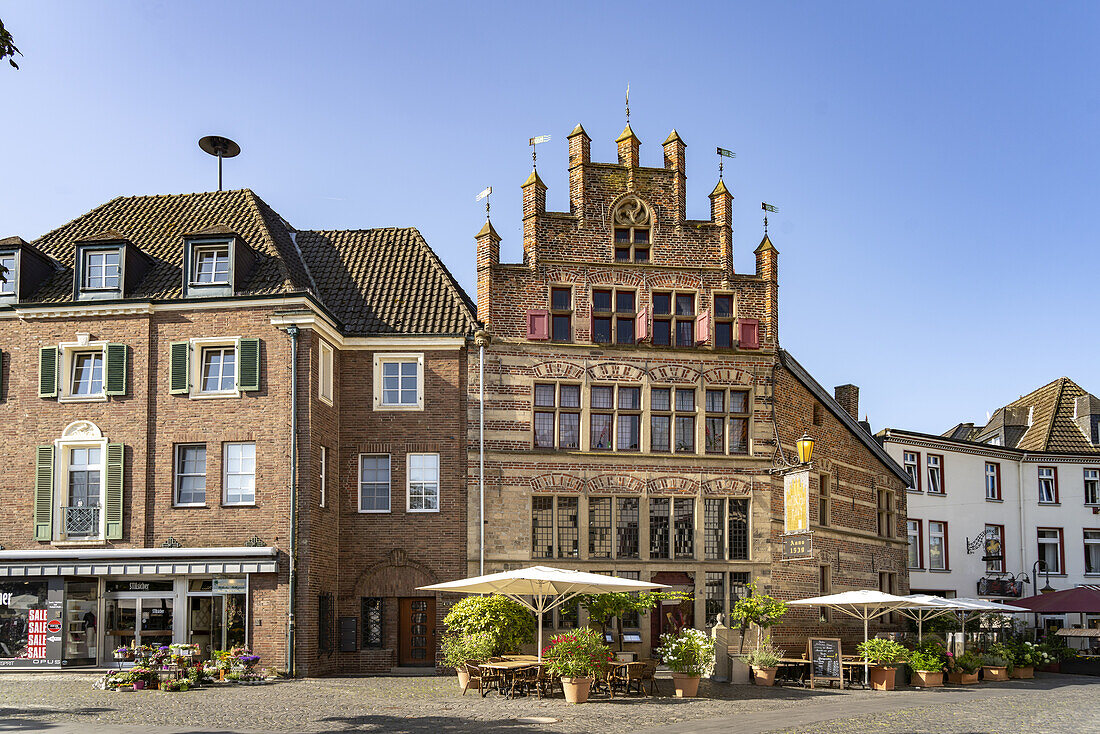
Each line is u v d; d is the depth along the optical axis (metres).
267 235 28.33
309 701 19.77
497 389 27.92
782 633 28.41
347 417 27.62
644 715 18.23
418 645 26.84
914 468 39.19
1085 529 42.47
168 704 19.22
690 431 29.00
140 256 27.23
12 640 25.27
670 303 29.39
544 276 28.72
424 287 29.34
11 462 26.23
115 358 26.16
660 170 29.86
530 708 19.00
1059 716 19.11
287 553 24.81
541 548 27.66
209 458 25.55
